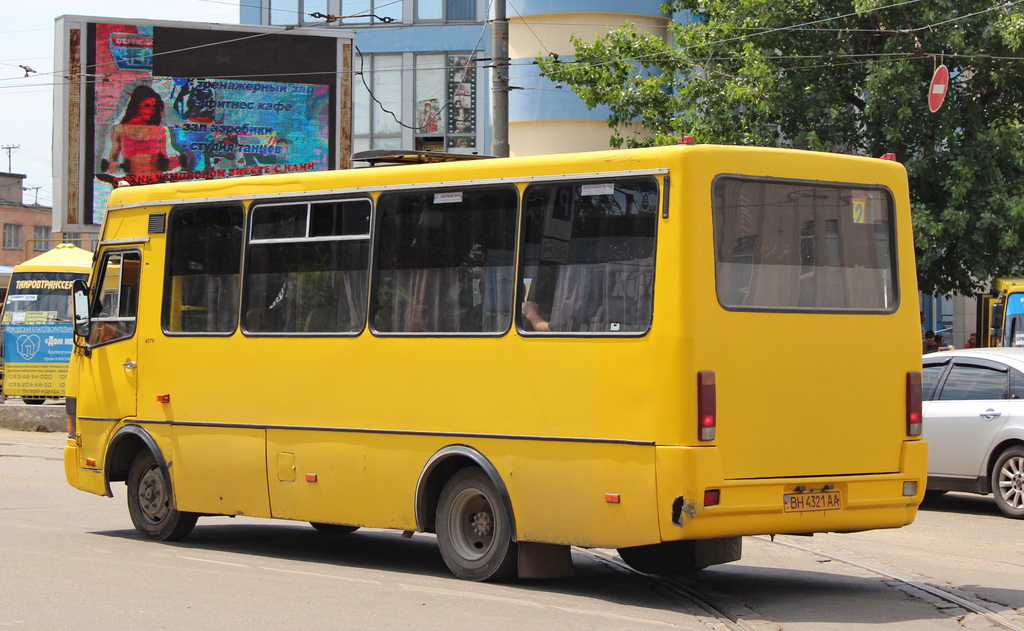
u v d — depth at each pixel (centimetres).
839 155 891
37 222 8269
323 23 3569
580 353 851
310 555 1090
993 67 2314
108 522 1264
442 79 3650
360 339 980
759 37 2448
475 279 918
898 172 917
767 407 831
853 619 804
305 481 1010
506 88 1989
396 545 1166
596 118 2955
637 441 816
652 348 813
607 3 2931
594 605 836
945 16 2297
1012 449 1370
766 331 836
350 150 3134
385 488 957
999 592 915
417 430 938
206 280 1098
